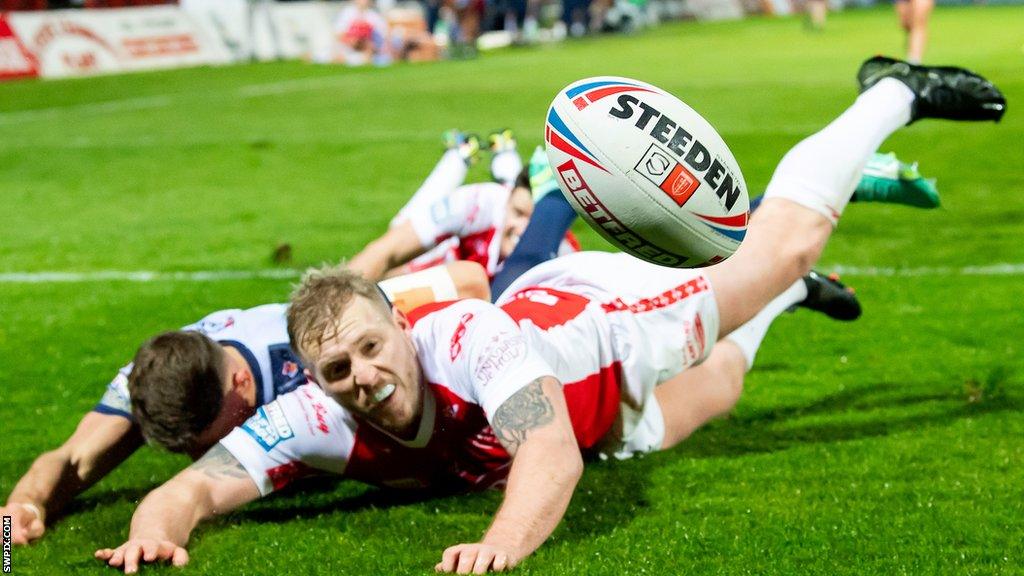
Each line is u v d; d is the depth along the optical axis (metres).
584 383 2.69
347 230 6.67
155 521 2.43
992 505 2.56
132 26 17.75
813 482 2.78
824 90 12.95
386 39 19.53
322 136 10.62
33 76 16.28
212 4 19.12
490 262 4.10
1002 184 7.20
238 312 2.92
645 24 28.42
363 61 19.22
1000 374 3.63
